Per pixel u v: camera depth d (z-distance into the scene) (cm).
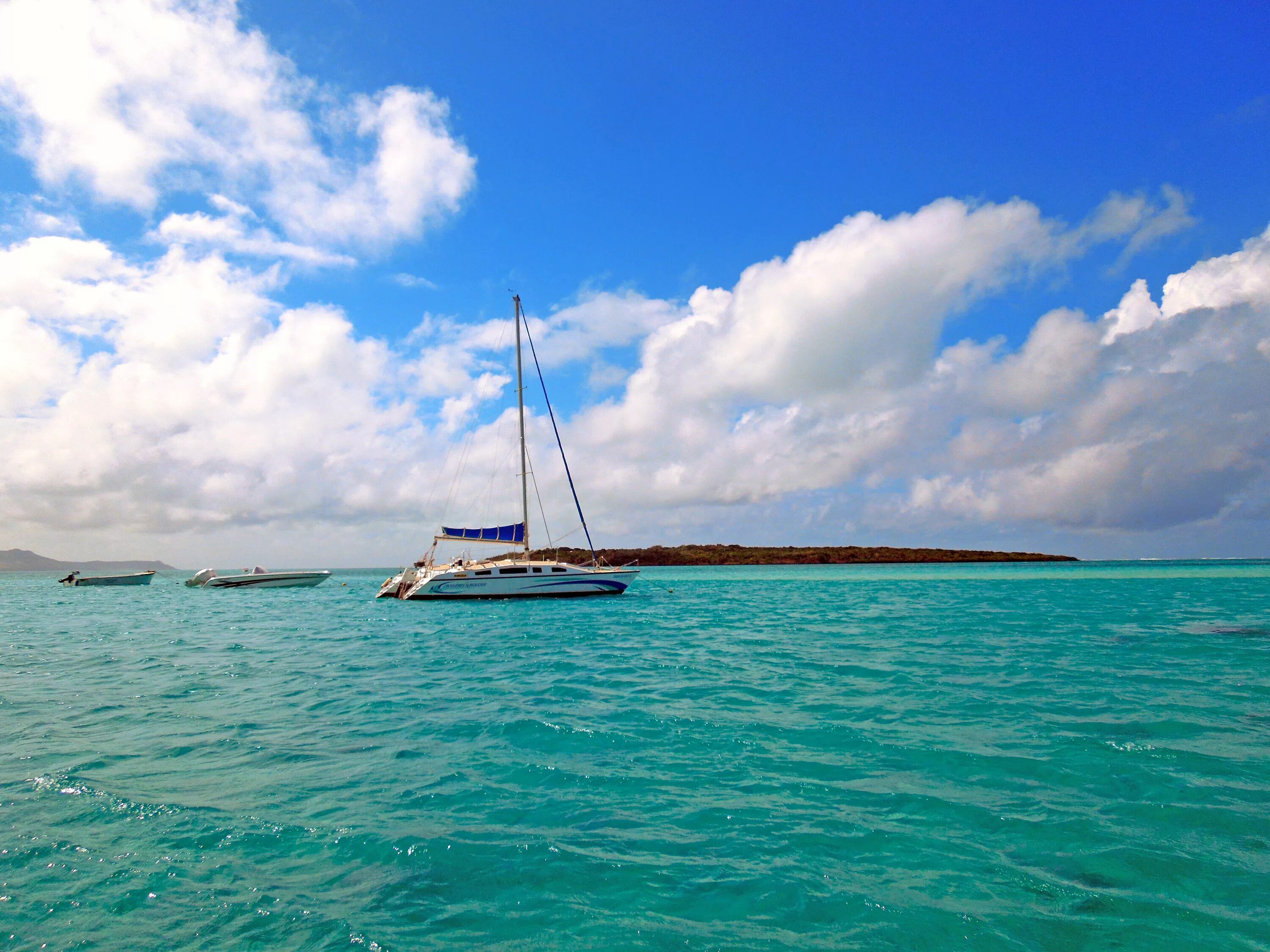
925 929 432
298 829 591
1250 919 441
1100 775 709
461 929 437
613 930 435
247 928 437
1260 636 1811
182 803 655
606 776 724
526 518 3450
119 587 6544
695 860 529
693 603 3375
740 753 798
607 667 1426
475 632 2159
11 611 3309
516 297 3525
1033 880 494
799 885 489
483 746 843
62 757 809
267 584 5366
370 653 1698
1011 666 1366
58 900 471
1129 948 410
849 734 870
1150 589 3994
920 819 603
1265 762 745
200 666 1506
